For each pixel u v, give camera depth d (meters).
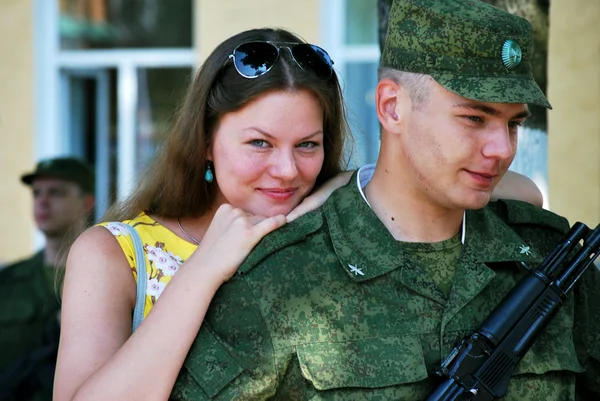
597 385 2.40
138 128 6.83
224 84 2.56
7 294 4.73
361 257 2.24
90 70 6.85
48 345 4.30
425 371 2.15
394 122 2.25
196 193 2.70
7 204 6.77
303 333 2.18
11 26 6.77
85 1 6.80
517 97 2.11
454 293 2.23
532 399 2.21
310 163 2.58
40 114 6.80
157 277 2.58
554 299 2.23
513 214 2.45
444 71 2.16
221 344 2.20
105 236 2.58
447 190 2.18
